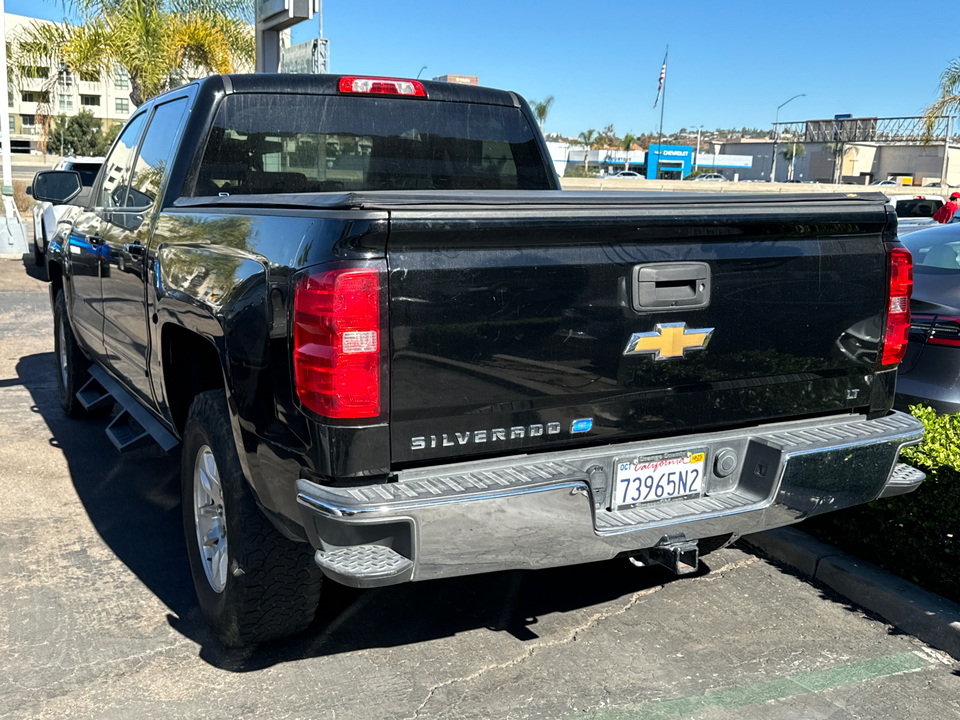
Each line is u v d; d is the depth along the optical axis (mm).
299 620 3055
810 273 2930
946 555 3527
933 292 5039
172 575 3775
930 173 90375
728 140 113812
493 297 2463
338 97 4062
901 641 3365
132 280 3971
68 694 2871
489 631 3361
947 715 2877
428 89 4301
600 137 111938
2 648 3139
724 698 2941
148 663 3068
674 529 2740
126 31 17328
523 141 4578
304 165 4004
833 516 3949
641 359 2697
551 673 3072
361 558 2398
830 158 98750
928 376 4902
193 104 3830
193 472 3273
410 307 2377
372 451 2404
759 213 2785
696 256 2729
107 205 4781
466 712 2826
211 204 3287
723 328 2805
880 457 3057
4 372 7496
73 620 3357
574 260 2555
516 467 2582
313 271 2393
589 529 2596
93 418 6152
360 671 3057
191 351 3545
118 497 4676
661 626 3436
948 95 20766
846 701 2943
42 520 4340
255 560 2881
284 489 2596
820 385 3062
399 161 4223
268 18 11320
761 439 2928
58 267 6094
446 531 2400
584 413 2668
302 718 2775
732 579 3883
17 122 63219
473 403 2492
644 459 2789
